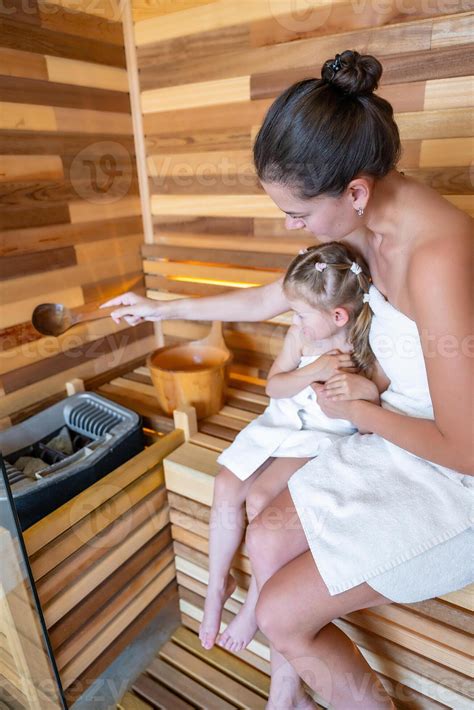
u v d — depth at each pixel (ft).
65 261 4.77
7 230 4.21
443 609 3.15
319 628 2.80
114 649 4.07
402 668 3.53
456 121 3.67
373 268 3.26
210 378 4.52
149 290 5.75
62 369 4.97
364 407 2.96
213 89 4.65
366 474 2.91
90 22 4.56
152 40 4.81
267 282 4.93
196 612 4.60
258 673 4.19
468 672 3.22
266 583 2.88
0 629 3.30
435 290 2.39
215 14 4.40
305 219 2.65
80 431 4.69
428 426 2.61
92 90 4.72
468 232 2.48
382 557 2.61
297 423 3.59
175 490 4.18
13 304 4.38
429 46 3.59
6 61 3.96
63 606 3.54
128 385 5.48
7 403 4.50
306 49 4.09
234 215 4.96
